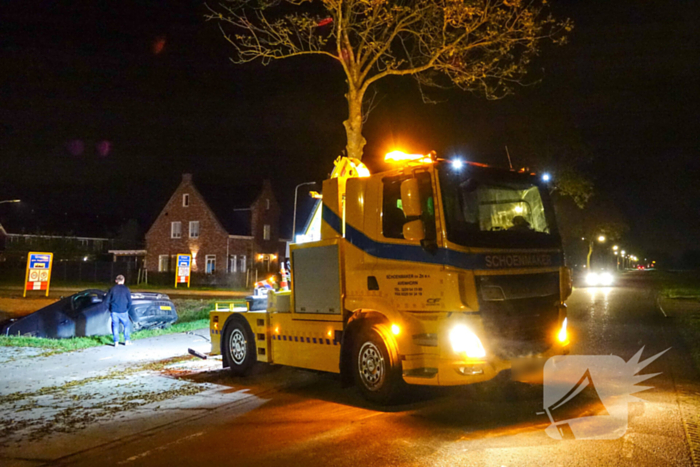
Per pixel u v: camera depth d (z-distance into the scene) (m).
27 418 7.14
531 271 7.20
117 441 6.16
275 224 55.41
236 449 5.77
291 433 6.26
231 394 8.34
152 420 6.97
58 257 57.59
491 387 7.77
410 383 6.95
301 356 8.45
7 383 9.32
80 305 15.05
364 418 6.75
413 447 5.61
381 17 13.35
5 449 5.94
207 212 51.50
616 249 106.19
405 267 7.02
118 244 65.56
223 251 50.47
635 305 24.16
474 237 6.80
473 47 13.25
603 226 54.03
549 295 7.39
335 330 7.85
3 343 13.61
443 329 6.62
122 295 13.49
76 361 11.39
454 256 6.59
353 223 7.70
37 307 24.64
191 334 15.44
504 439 5.79
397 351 7.02
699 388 7.94
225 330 9.96
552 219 7.85
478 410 6.94
